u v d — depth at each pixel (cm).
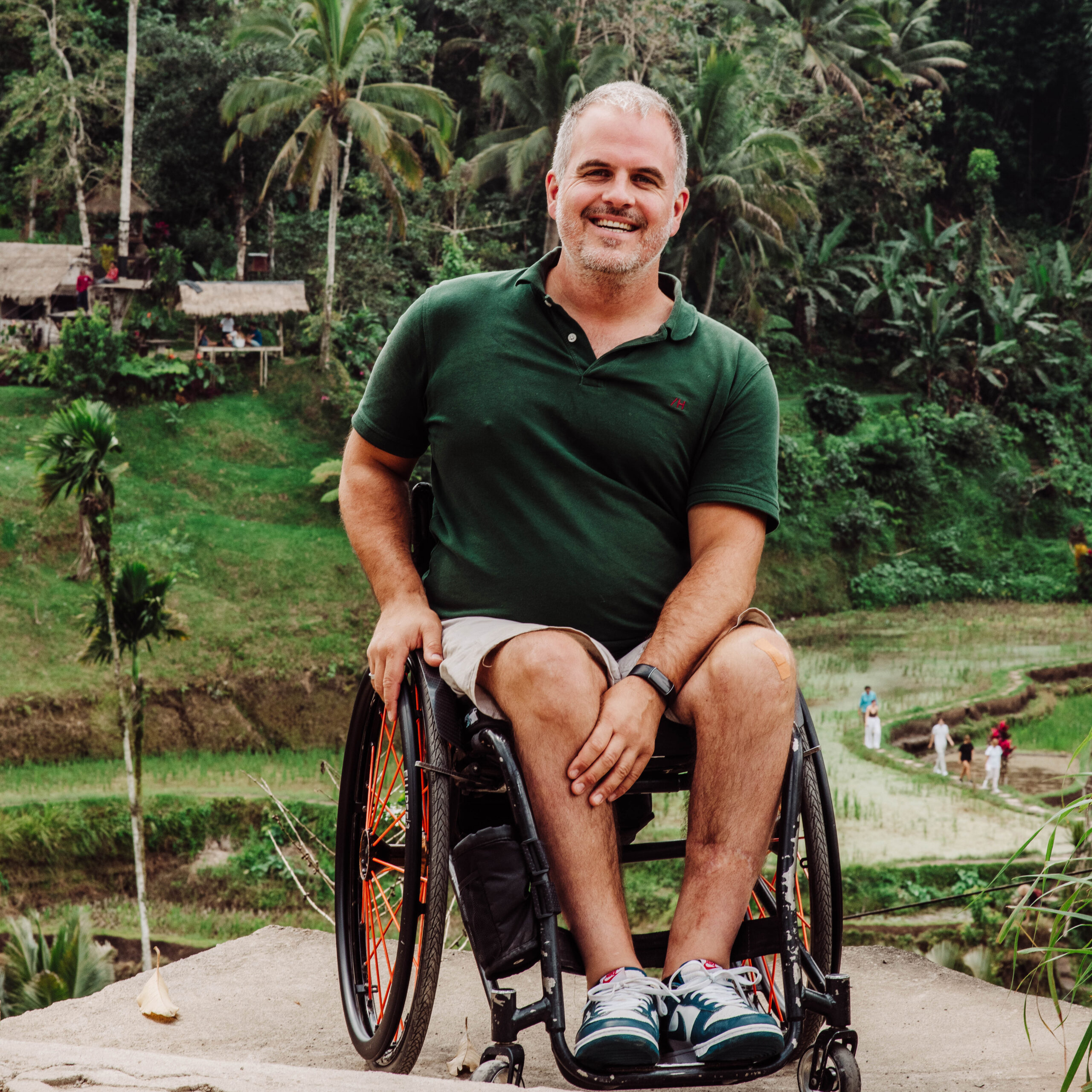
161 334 3170
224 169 3319
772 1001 237
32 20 3359
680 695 197
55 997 806
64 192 3425
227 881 1644
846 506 3553
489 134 3234
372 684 226
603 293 215
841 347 4162
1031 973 195
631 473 215
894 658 2850
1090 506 3891
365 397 238
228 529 2564
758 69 3703
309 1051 242
